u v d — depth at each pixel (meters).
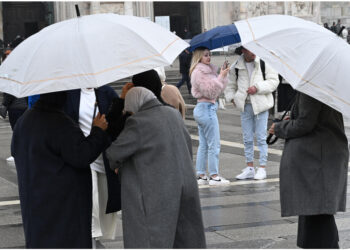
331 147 6.66
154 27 5.45
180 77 31.98
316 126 6.71
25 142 5.49
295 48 6.02
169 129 5.59
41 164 5.41
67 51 5.13
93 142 5.47
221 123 20.17
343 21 52.72
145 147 5.52
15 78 5.16
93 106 7.07
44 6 45.28
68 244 5.40
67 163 5.47
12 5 45.12
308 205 6.62
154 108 5.66
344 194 6.82
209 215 9.04
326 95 5.80
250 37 6.13
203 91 10.56
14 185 11.48
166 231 5.42
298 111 6.70
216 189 10.80
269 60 5.98
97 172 7.05
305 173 6.66
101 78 5.02
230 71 11.23
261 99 11.15
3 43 40.94
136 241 5.47
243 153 14.55
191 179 5.63
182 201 5.59
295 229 8.22
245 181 11.45
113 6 40.62
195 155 14.31
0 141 17.67
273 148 15.09
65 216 5.40
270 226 8.39
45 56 5.14
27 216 5.45
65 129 5.45
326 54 5.89
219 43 10.53
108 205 6.64
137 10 41.94
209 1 45.06
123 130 5.65
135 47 5.18
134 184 5.59
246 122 11.49
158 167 5.49
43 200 5.38
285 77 5.88
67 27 5.32
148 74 5.91
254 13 44.56
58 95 5.55
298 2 45.22
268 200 9.89
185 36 43.03
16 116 13.22
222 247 7.47
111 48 5.15
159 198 5.45
